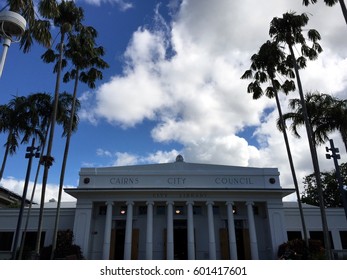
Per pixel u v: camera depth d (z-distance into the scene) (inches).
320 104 878.4
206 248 1041.5
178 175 1086.4
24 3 503.5
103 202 1063.6
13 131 1025.5
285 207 1129.4
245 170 1101.7
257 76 1080.8
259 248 1050.7
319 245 890.7
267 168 1104.2
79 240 978.1
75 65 991.6
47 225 1063.0
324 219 744.3
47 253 895.1
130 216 1015.6
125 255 962.1
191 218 1018.1
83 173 1075.9
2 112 1019.3
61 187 890.7
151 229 1000.9
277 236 1002.7
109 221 1011.3
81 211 1019.9
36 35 576.1
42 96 962.7
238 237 1073.5
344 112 841.5
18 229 767.1
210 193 1047.6
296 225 1099.3
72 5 953.5
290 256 869.2
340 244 1064.2
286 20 899.4
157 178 1078.4
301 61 991.6
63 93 1000.9
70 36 959.0
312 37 879.1
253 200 1049.5
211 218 1020.5
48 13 589.3
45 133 1002.1
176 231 1074.1
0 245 1037.2
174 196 1042.1
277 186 1070.4
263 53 989.2
